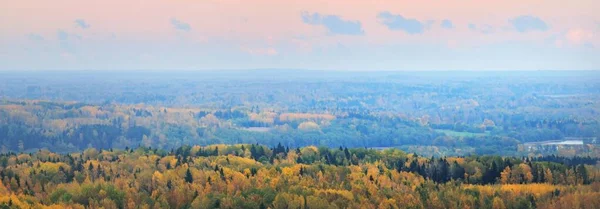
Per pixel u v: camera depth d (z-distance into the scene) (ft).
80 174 631.97
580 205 555.28
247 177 607.37
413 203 546.67
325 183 588.50
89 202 545.44
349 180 603.67
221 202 536.83
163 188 589.32
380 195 559.38
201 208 538.06
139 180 611.06
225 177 602.85
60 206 530.68
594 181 624.18
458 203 552.82
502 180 637.30
